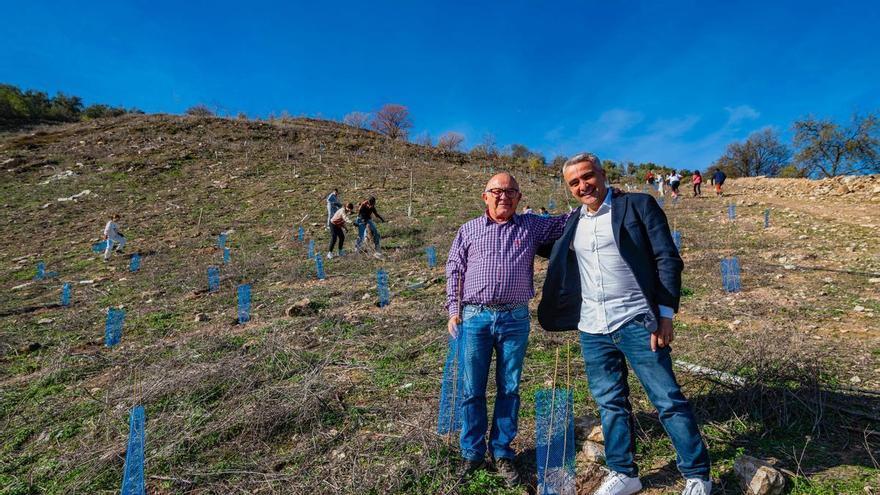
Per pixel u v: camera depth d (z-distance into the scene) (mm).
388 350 4234
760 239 8938
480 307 2326
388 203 15383
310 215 13992
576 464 2443
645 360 2012
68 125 30078
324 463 2611
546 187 19953
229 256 9898
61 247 11445
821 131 28469
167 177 18453
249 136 26203
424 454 2551
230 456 2764
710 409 2842
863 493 2010
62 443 3086
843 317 4473
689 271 6707
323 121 35750
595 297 2117
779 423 2600
